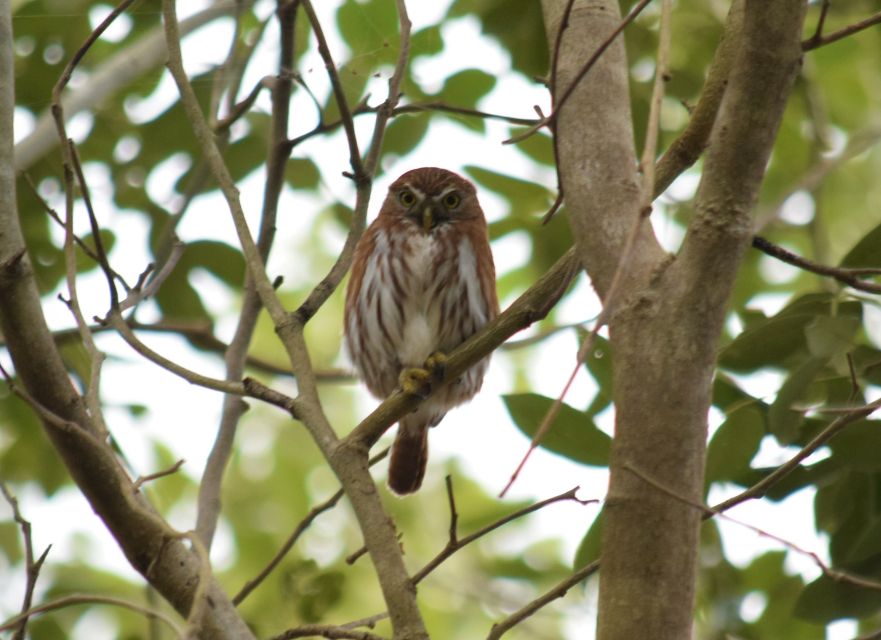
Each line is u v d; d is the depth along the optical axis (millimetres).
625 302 6512
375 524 7148
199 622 5391
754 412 8812
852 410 7254
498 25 13289
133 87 14164
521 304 8039
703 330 6281
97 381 7867
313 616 10352
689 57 14578
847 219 17391
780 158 16125
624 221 7016
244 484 17125
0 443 15203
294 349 7871
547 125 6930
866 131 14016
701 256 6219
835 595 8742
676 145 7480
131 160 13945
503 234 13664
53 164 13961
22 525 7453
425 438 13508
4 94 8359
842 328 8312
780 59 5918
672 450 6203
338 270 8219
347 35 12586
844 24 15016
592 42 7695
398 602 6848
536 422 9117
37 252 13781
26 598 7332
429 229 12133
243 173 13633
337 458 7410
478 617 15344
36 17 14102
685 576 6117
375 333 12172
